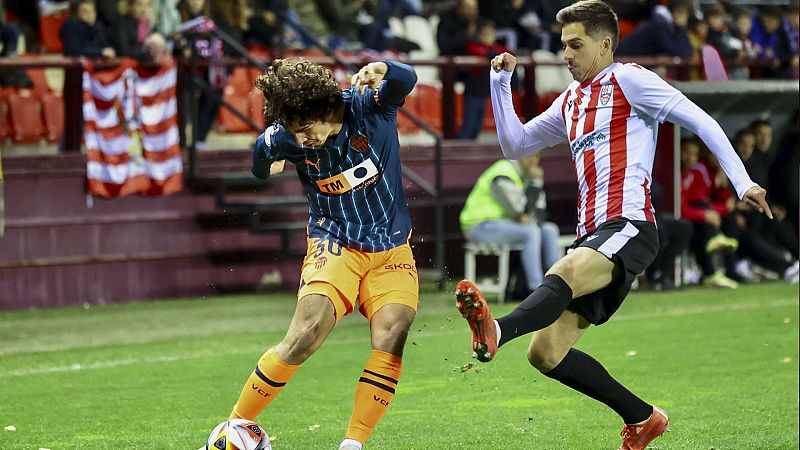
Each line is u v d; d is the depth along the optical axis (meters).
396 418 22.27
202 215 40.84
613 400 17.91
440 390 25.05
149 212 40.00
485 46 47.53
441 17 48.00
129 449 19.83
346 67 43.34
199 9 43.69
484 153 46.34
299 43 47.00
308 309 16.22
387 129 16.38
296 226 41.47
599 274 16.42
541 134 18.30
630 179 16.83
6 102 41.19
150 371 27.56
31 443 20.42
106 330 33.78
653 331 32.66
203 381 26.31
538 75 52.19
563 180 48.31
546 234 40.44
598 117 17.08
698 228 42.94
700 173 42.78
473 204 40.06
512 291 40.00
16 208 37.84
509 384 25.64
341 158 16.23
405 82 15.93
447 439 20.44
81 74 39.28
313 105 15.55
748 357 28.62
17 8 47.06
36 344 31.52
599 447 19.81
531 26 51.62
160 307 38.28
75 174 38.72
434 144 45.34
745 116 44.94
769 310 36.66
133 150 39.34
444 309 37.19
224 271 41.28
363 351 30.16
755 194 15.59
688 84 42.00
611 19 17.19
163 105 39.81
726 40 51.09
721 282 42.69
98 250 39.22
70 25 38.88
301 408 23.42
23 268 37.97
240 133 44.50
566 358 17.55
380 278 16.66
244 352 30.12
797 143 45.50
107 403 23.97
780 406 23.02
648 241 16.78
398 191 16.86
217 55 42.06
